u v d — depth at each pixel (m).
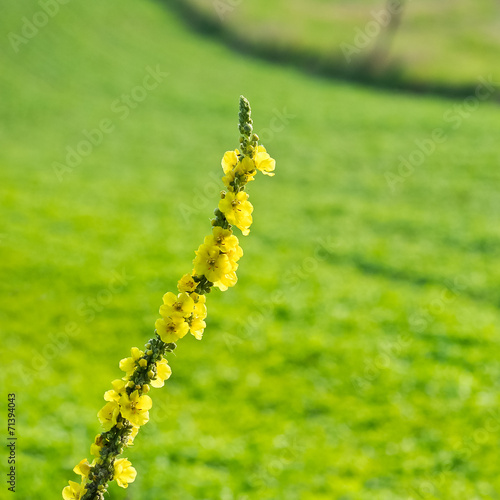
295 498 9.02
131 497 8.56
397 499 9.27
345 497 9.13
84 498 3.03
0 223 20.23
